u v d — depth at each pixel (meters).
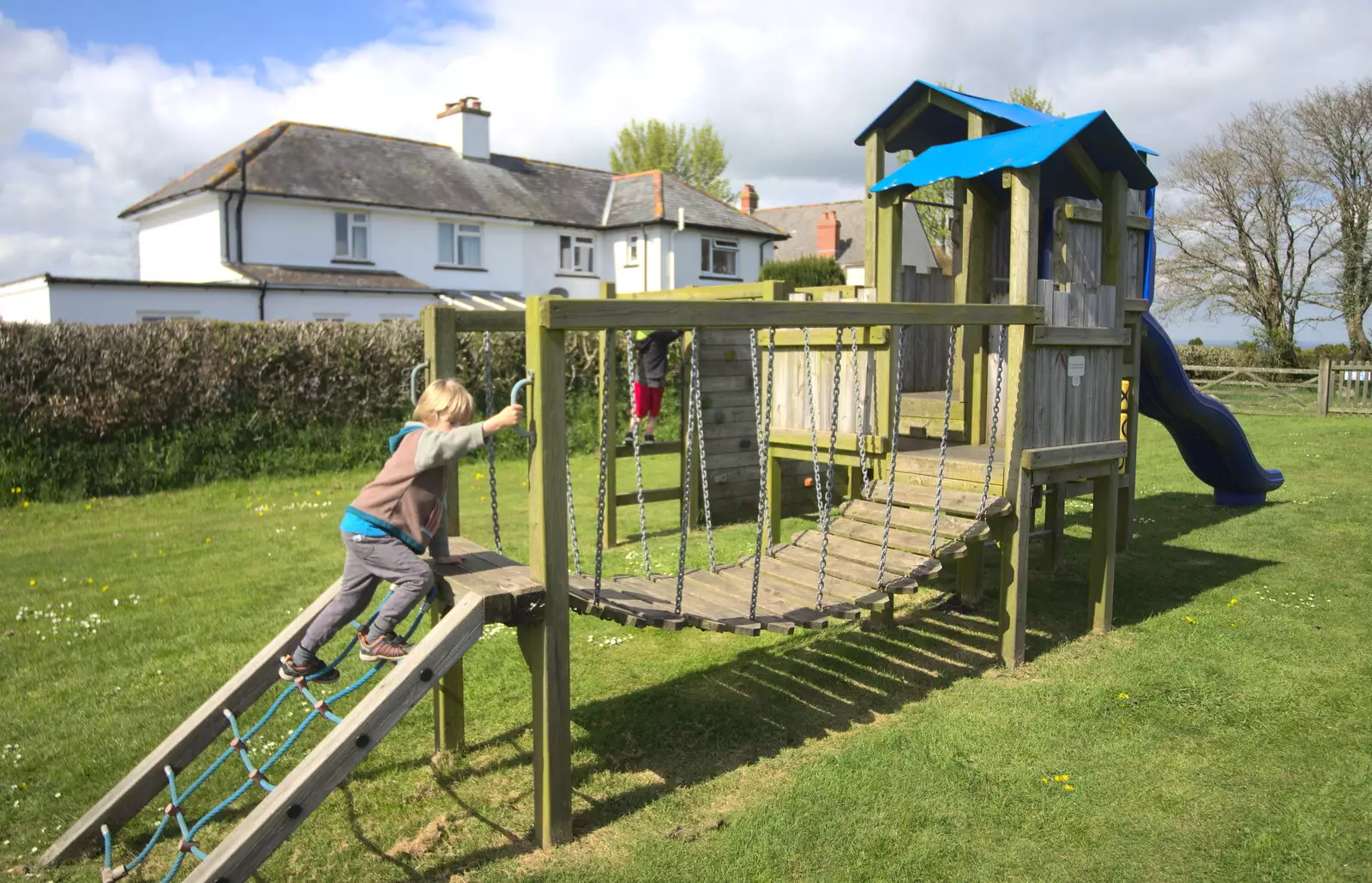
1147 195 7.49
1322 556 7.93
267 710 4.94
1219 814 3.77
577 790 4.07
